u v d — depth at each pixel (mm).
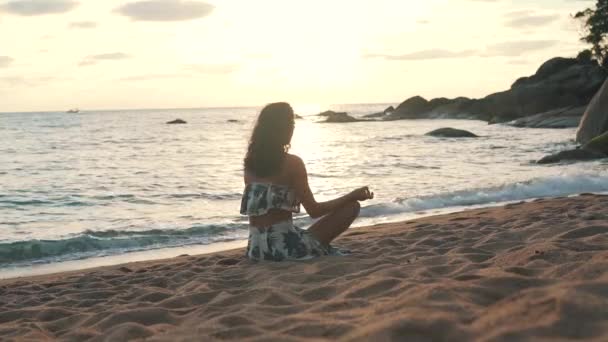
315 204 4996
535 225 6137
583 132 28875
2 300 5055
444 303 2609
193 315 3490
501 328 2172
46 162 26422
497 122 60281
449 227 7086
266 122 4867
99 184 18094
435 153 27312
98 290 5027
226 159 28047
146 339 2791
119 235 9969
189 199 14914
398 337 2285
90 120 109062
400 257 4980
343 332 2525
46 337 3332
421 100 84688
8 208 13594
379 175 19047
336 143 37688
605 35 58969
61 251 8805
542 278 2979
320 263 4691
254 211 5016
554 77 58688
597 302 2250
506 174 17734
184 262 6691
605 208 7625
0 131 62156
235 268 4930
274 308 3256
